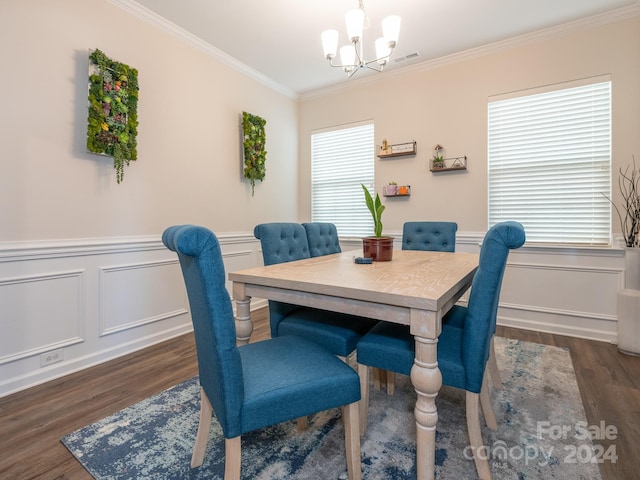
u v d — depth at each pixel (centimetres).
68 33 213
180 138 289
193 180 301
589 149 279
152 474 128
